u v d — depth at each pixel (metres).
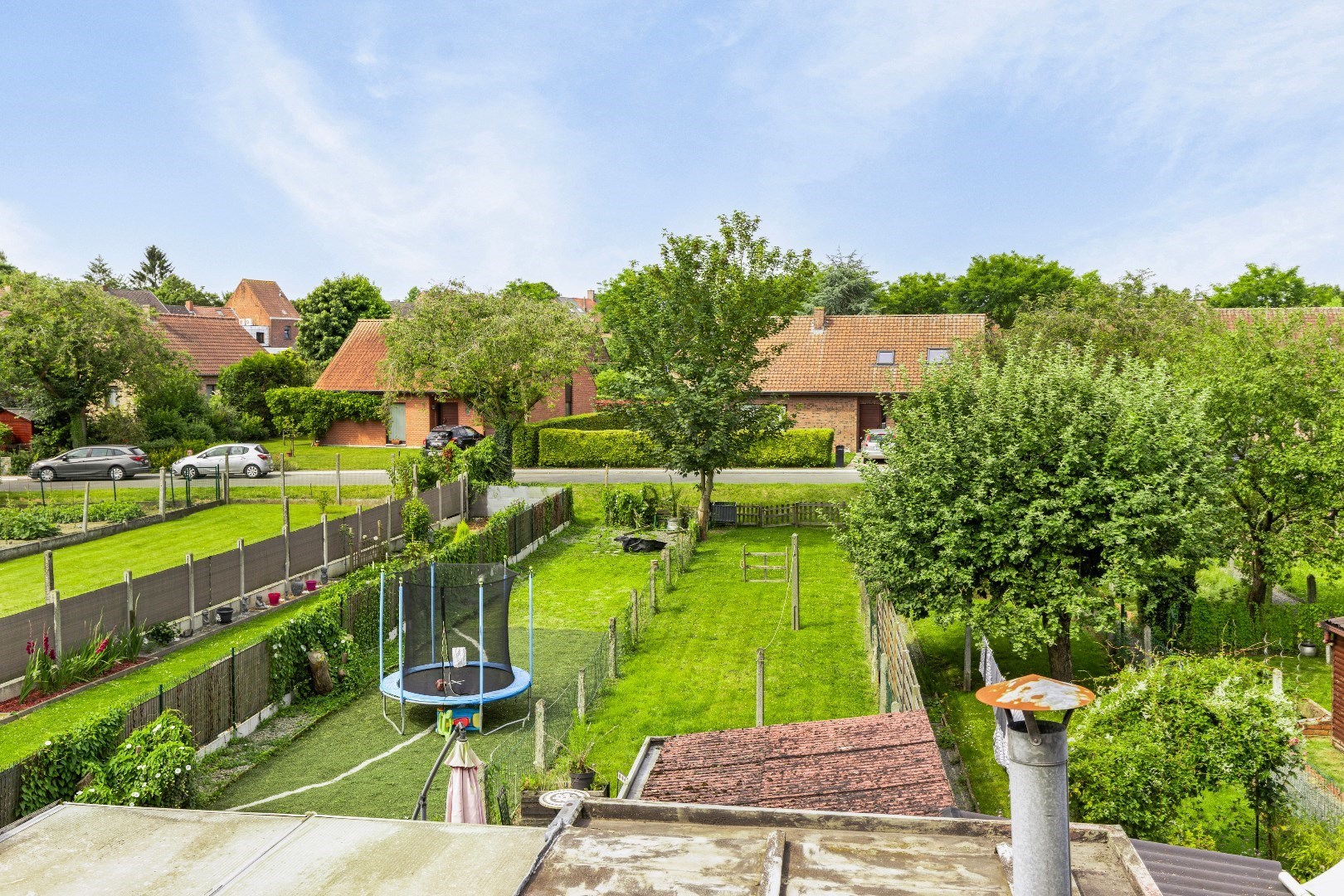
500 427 48.03
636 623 25.70
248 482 46.97
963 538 19.69
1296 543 24.42
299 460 53.59
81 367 48.59
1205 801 15.73
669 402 37.81
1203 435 19.67
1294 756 14.41
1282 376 24.92
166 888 6.05
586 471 50.12
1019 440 19.72
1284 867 13.23
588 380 70.75
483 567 29.11
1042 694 4.79
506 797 14.62
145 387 51.50
